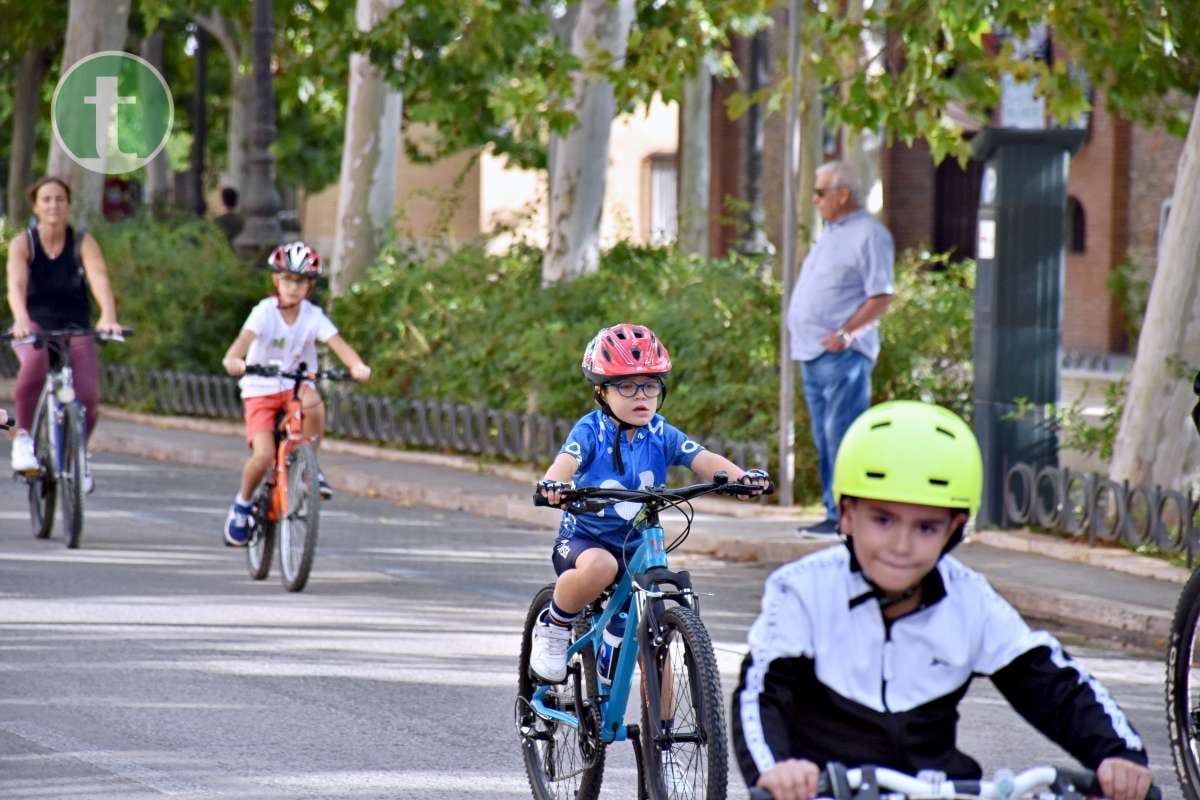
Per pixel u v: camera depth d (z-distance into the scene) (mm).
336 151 81000
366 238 43938
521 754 15328
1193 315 25781
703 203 64438
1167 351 25875
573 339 35125
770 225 52906
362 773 14602
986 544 26562
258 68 47906
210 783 14211
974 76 30531
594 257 38938
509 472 34750
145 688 17438
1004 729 16547
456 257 40562
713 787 11398
